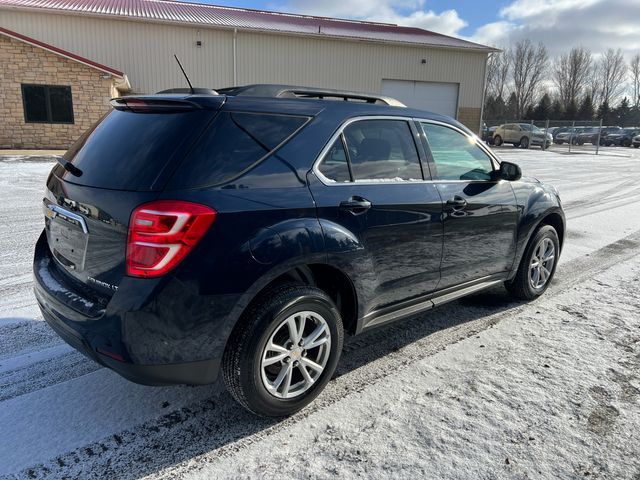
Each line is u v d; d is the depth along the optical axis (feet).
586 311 14.32
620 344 12.21
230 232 7.82
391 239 10.16
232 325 8.05
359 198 9.59
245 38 77.71
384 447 8.28
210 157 8.00
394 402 9.61
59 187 9.20
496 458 8.04
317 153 9.25
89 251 8.27
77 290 8.53
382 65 86.84
